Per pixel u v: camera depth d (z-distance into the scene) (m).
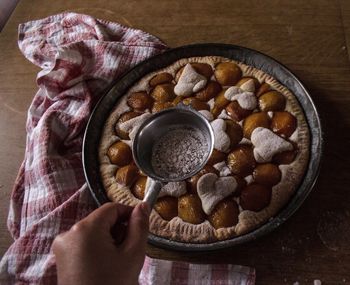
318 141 0.46
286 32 0.61
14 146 0.60
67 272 0.31
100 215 0.33
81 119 0.55
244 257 0.44
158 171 0.46
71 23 0.69
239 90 0.52
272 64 0.53
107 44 0.60
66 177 0.52
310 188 0.43
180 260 0.45
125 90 0.57
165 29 0.66
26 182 0.54
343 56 0.56
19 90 0.65
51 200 0.50
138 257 0.33
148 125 0.46
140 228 0.33
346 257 0.42
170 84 0.56
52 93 0.60
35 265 0.46
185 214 0.45
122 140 0.53
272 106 0.50
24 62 0.69
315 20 0.61
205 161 0.41
